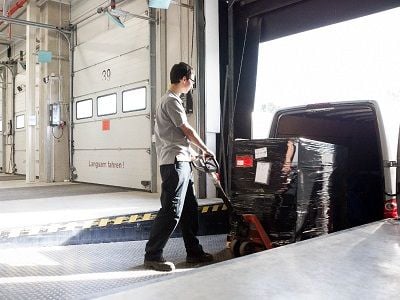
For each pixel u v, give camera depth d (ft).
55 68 30.55
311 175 10.72
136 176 23.63
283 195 10.39
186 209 10.90
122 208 14.90
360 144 15.11
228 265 5.50
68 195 19.93
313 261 5.76
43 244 12.17
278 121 13.05
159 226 10.16
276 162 10.58
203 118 18.28
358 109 11.89
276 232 10.47
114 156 25.79
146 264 10.37
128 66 24.39
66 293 8.48
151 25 21.53
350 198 13.64
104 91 26.81
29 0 29.91
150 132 21.77
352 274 5.18
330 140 14.57
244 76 18.21
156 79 21.56
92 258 11.37
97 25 27.55
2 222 11.98
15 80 41.96
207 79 18.24
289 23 16.75
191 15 18.94
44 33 30.73
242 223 11.07
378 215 13.64
